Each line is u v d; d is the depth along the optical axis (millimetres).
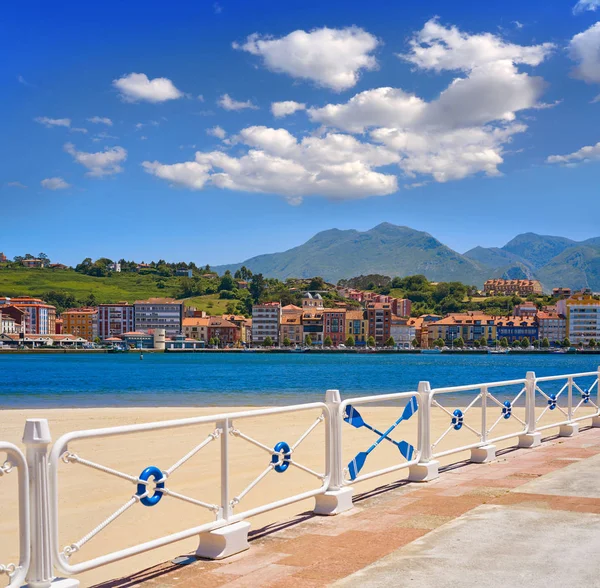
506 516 8125
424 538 7316
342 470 8961
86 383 69875
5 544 8406
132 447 15703
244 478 13266
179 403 40219
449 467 12203
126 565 8305
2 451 5094
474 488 10047
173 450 15547
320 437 18219
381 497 9648
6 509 8672
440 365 141875
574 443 15328
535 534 7320
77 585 5617
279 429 20156
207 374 94375
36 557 5367
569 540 7062
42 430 5402
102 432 5906
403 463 10367
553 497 9164
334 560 6738
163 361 169625
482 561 6461
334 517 8539
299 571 6445
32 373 99125
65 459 5621
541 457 13141
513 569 6215
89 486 12023
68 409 34156
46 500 5441
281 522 8391
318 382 72312
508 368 125562
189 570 6656
